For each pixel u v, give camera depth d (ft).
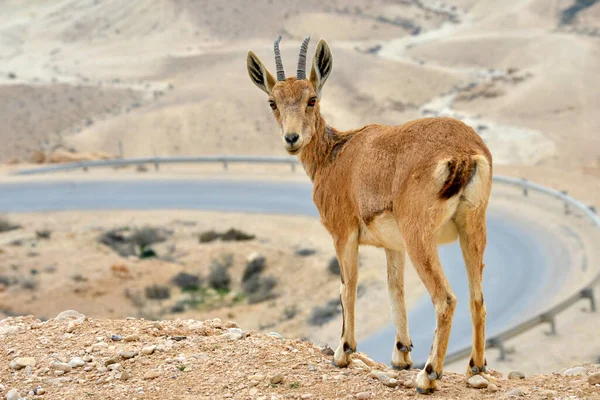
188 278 385.29
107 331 100.78
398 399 76.84
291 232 440.86
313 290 359.66
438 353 75.77
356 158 84.17
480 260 74.59
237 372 86.28
